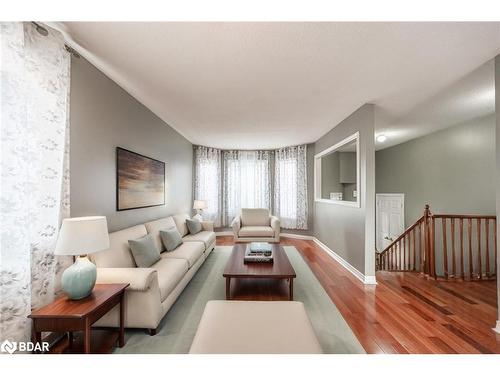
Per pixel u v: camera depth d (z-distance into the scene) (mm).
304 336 1305
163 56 2059
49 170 1668
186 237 4125
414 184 5453
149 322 1891
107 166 2492
